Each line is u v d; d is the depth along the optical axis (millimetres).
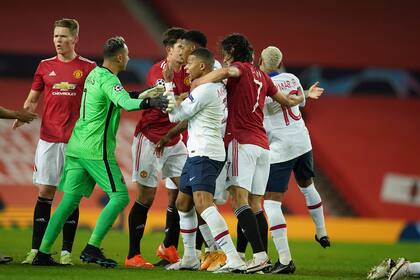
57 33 30812
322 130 75750
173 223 31812
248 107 27734
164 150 31422
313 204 33094
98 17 74750
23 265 28625
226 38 28422
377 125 76000
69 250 30109
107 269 27828
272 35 77062
